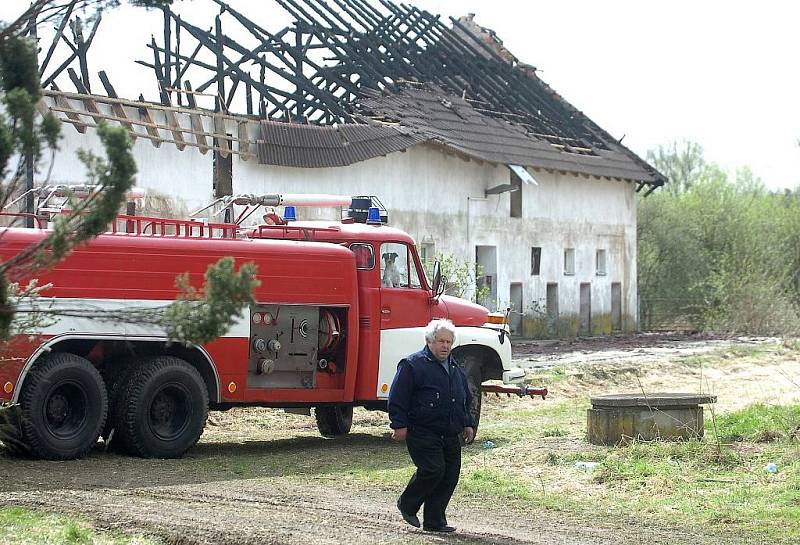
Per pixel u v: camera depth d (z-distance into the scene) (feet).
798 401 72.33
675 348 126.41
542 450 53.36
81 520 34.58
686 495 43.01
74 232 25.32
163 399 50.62
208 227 52.80
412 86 132.16
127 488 41.88
